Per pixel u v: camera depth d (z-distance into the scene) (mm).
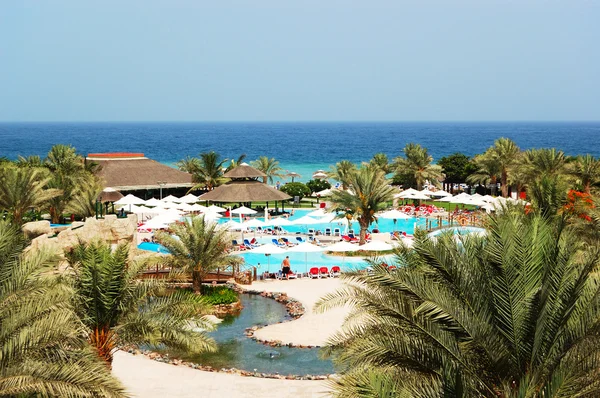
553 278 11266
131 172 63438
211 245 30031
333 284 33156
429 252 12422
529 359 11164
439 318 11500
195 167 65625
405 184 69250
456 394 9242
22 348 11805
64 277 17297
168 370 20797
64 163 55000
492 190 67375
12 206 36906
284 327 25625
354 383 11578
